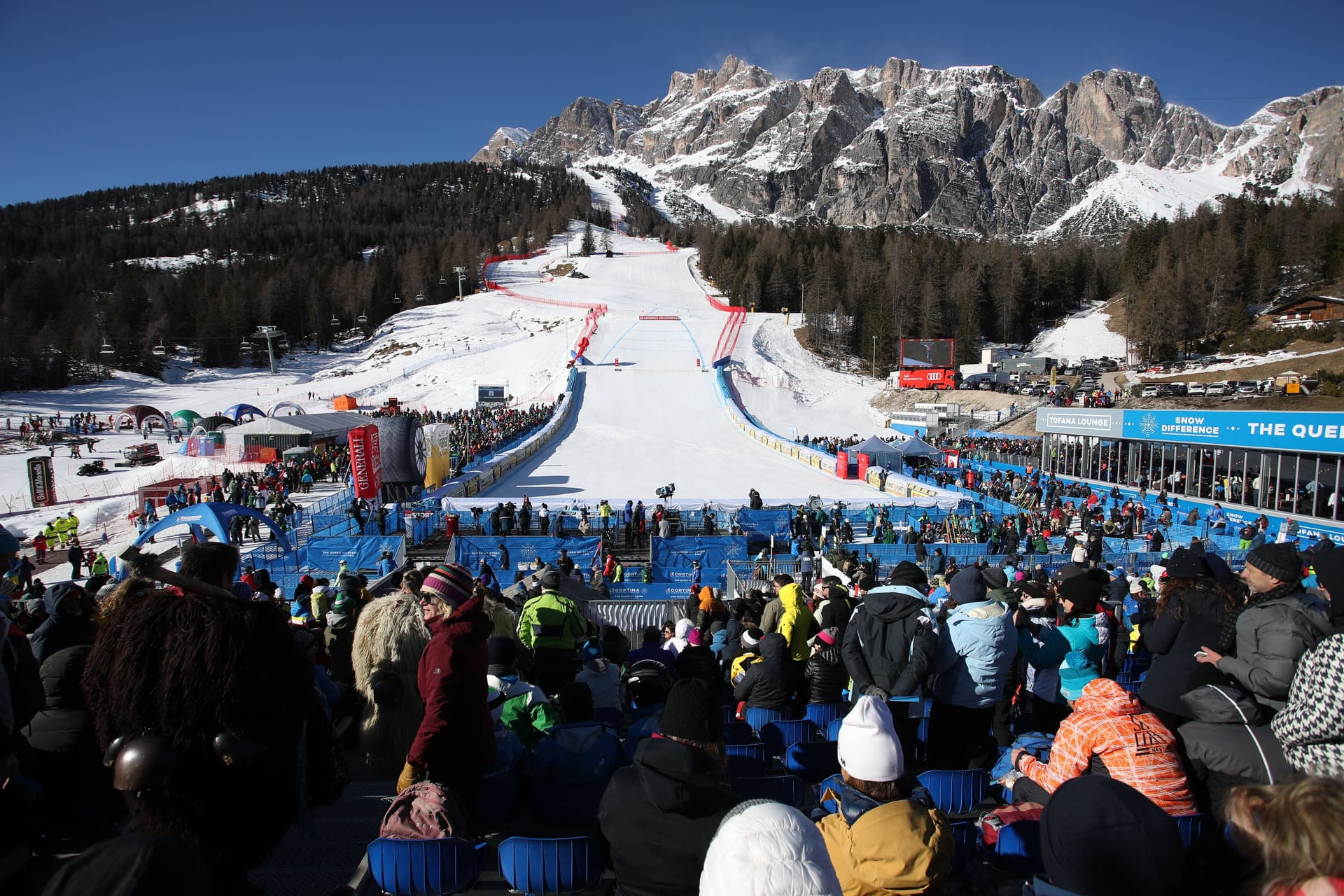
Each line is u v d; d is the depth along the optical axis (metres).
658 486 38.03
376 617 5.19
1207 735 3.47
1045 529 26.31
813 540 26.05
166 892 1.50
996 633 4.64
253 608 2.05
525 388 71.81
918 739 5.74
